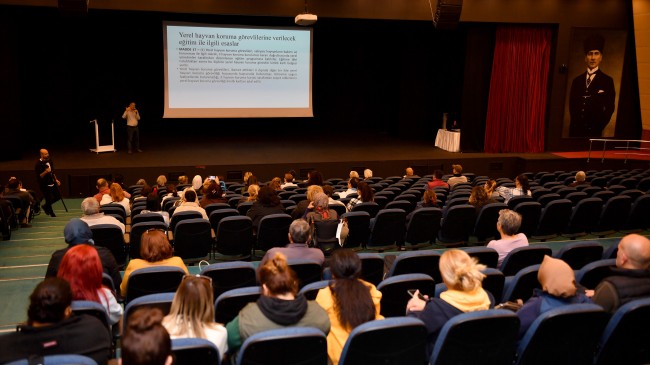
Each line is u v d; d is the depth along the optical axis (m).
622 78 16.31
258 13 13.64
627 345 3.21
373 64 20.48
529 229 7.32
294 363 2.73
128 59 18.20
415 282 3.75
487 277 3.96
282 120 20.58
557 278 3.15
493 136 16.59
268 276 2.91
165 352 1.83
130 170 13.22
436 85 18.80
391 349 2.84
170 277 3.92
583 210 7.46
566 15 15.61
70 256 3.31
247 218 6.31
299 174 14.25
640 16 15.68
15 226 8.68
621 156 15.73
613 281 3.27
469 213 7.02
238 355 2.72
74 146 16.27
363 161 14.66
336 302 3.08
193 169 13.55
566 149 16.58
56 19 16.38
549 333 2.99
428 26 17.02
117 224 6.17
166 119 19.28
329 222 5.67
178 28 15.40
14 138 13.66
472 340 2.92
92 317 2.73
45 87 17.22
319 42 19.91
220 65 15.84
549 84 16.25
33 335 2.54
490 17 15.16
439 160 15.34
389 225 6.79
